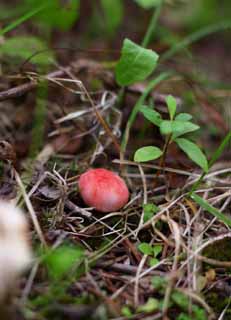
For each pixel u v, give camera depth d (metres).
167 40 0.75
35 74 0.56
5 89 0.59
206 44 0.86
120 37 0.80
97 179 0.51
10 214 0.40
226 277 0.49
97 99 0.61
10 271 0.39
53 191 0.52
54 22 0.65
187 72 0.74
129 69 0.54
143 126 0.61
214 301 0.47
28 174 0.54
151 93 0.62
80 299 0.45
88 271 0.47
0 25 0.68
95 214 0.52
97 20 0.80
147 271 0.47
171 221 0.50
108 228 0.51
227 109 0.68
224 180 0.56
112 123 0.60
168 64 0.75
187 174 0.55
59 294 0.45
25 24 0.70
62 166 0.56
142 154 0.50
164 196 0.54
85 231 0.50
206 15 0.88
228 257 0.50
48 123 0.61
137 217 0.52
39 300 0.44
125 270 0.48
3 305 0.40
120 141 0.60
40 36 0.70
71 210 0.51
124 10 0.85
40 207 0.51
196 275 0.48
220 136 0.65
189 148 0.50
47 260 0.44
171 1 0.75
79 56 0.70
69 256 0.45
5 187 0.51
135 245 0.50
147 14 0.79
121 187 0.51
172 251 0.49
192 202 0.53
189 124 0.50
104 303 0.45
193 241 0.49
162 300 0.46
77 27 0.80
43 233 0.48
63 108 0.59
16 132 0.61
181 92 0.68
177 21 0.86
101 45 0.78
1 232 0.40
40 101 0.59
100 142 0.58
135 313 0.45
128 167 0.57
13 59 0.61
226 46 0.86
